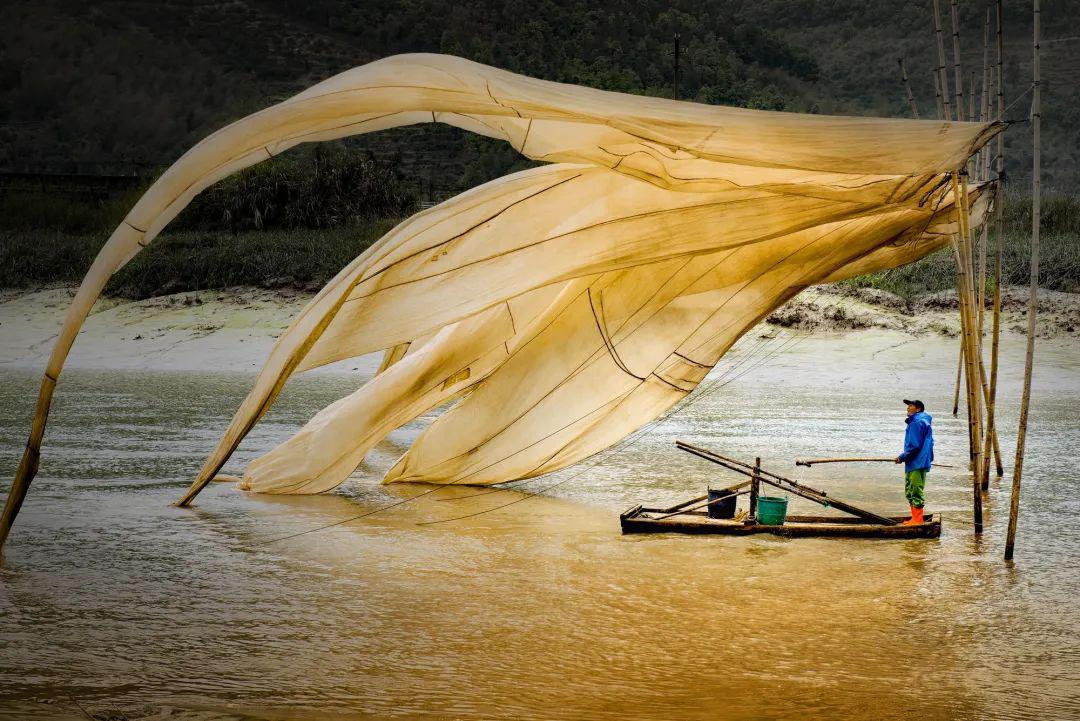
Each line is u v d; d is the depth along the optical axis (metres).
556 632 10.84
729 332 17.11
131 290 45.09
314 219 55.25
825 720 8.70
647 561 13.64
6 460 20.86
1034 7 13.39
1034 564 13.54
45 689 9.31
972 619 11.30
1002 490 18.77
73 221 58.53
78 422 25.84
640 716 8.76
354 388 34.06
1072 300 37.66
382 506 17.14
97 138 191.50
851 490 18.75
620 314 17.09
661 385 17.52
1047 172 184.75
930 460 15.45
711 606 11.73
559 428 17.88
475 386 18.20
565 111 13.11
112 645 10.41
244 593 12.16
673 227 15.16
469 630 10.90
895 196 14.97
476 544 14.55
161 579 12.73
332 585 12.52
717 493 15.78
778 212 14.93
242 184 55.53
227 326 41.94
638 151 13.73
